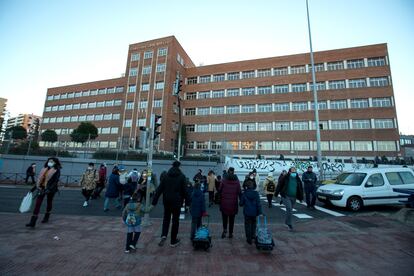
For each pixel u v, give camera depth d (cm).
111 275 377
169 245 532
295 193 694
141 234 618
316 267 422
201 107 4631
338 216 893
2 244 503
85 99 5784
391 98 3541
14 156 2223
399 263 441
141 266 413
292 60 4231
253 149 4088
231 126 4328
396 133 3425
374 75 3678
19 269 389
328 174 2180
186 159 2289
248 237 552
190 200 539
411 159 2491
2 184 1875
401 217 774
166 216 539
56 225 679
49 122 6056
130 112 4497
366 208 1062
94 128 3897
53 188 704
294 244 552
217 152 2919
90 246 509
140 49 4747
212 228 710
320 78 3959
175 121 4453
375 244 551
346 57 3891
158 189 539
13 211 881
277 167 2242
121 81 5494
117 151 2298
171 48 4506
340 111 3734
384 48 3722
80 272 384
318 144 1708
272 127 4066
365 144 3522
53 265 408
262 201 1365
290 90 4116
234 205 593
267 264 433
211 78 4772
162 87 4375
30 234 581
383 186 1020
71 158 2231
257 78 4381
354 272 402
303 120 3903
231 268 413
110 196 953
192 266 418
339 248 524
